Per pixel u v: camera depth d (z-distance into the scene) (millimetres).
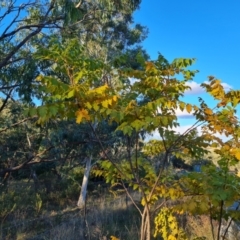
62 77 3219
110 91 2756
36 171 16188
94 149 8398
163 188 3297
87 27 8961
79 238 6941
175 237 3252
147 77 2986
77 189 14867
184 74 2943
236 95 2893
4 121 10398
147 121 2574
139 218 8555
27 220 9367
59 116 2703
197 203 2754
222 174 2855
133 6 8328
